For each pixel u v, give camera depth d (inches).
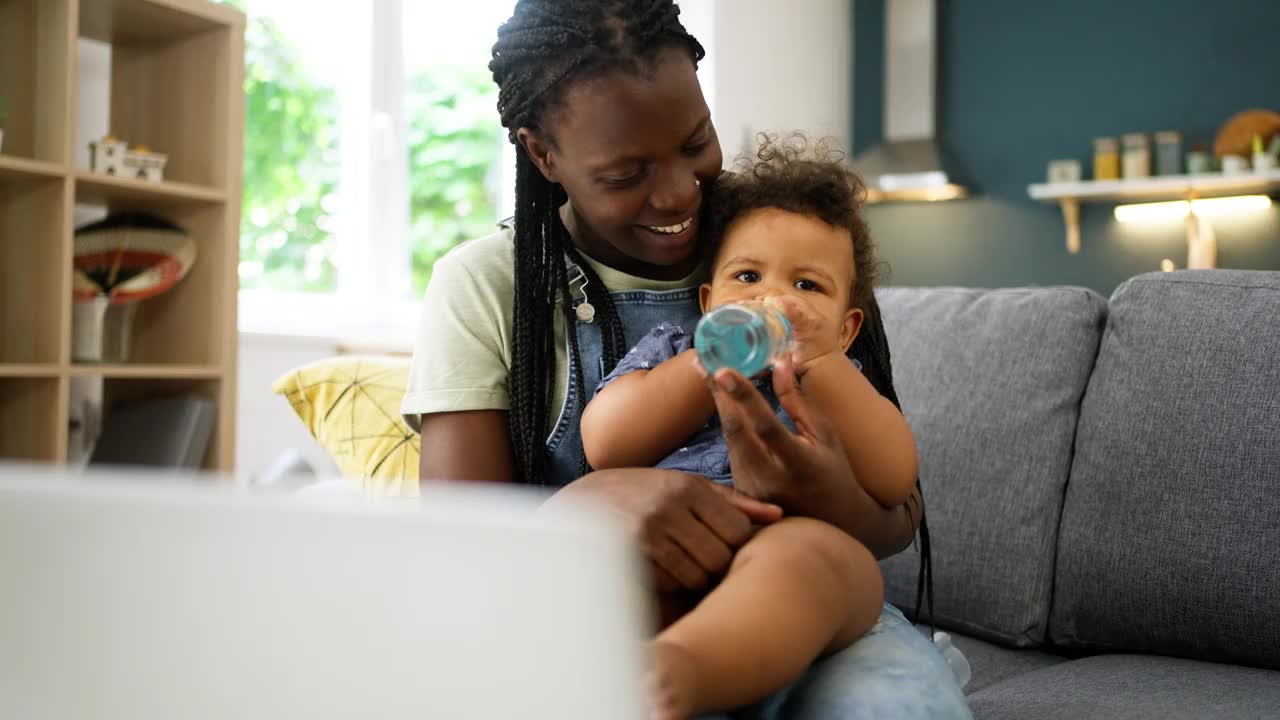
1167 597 47.5
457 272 42.6
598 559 12.4
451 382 40.3
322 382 72.1
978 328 58.9
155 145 97.7
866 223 42.9
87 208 97.7
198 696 13.2
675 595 31.1
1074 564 51.2
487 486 39.4
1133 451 49.8
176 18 91.1
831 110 190.7
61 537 13.5
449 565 12.7
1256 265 164.6
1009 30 184.2
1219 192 165.3
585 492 32.1
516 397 39.5
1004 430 55.5
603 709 12.4
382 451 67.2
